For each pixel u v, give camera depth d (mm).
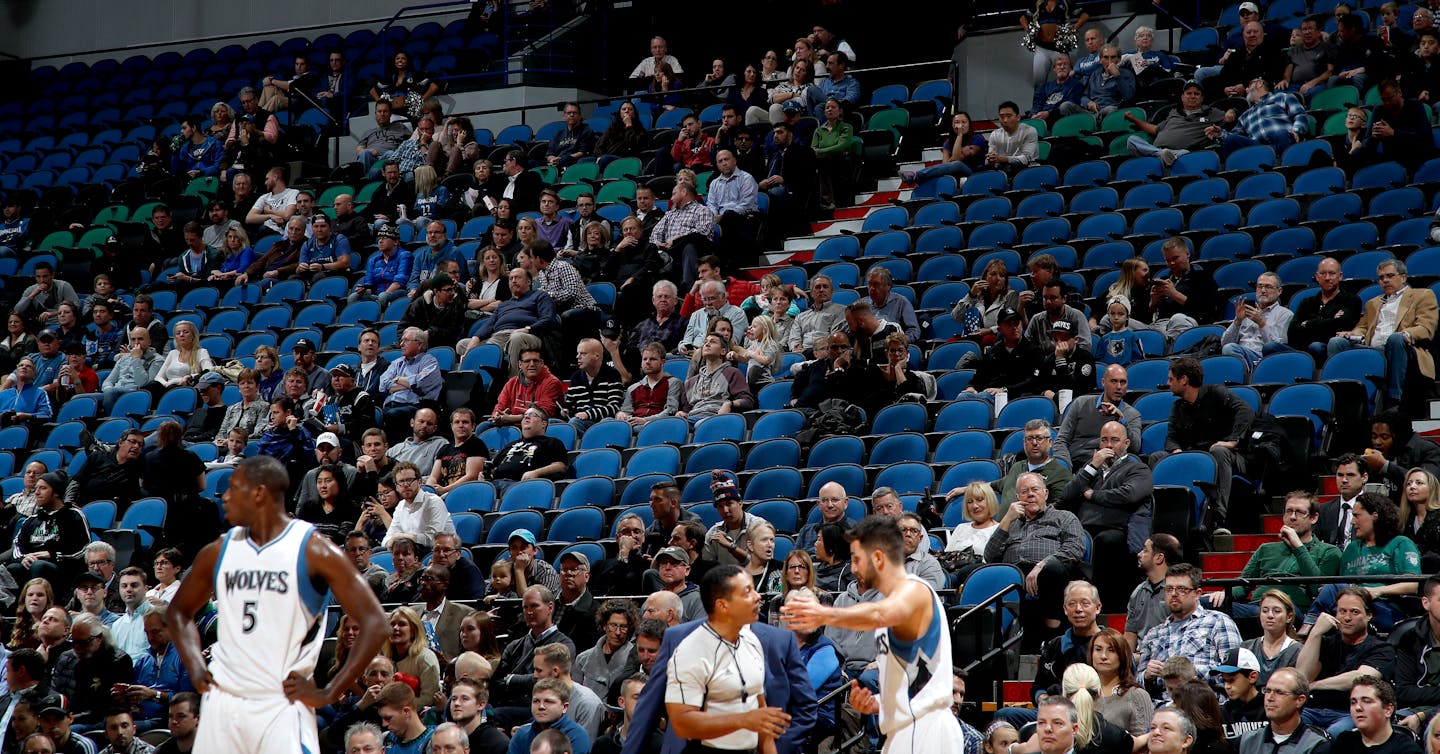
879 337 13086
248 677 5605
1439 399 11859
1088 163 16703
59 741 9375
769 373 14062
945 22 21750
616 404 14320
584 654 9500
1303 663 8312
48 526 12539
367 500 12258
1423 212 14148
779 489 12008
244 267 18797
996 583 9656
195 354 16359
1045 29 19016
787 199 17391
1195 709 7719
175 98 25219
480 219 18328
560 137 20250
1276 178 15273
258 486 5703
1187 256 13398
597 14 23391
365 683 9125
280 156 21359
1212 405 11070
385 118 21531
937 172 17219
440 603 10367
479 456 13312
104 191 21938
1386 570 8984
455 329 15719
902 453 12203
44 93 26406
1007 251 15102
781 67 22062
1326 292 12383
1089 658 8383
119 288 19203
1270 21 18531
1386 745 7277
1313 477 11078
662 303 15141
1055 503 10344
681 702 6328
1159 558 9109
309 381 14859
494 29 23984
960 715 8820
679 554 9750
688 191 16375
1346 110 16203
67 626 10648
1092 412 11281
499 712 9148
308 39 26312
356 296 17281
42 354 17156
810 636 8500
